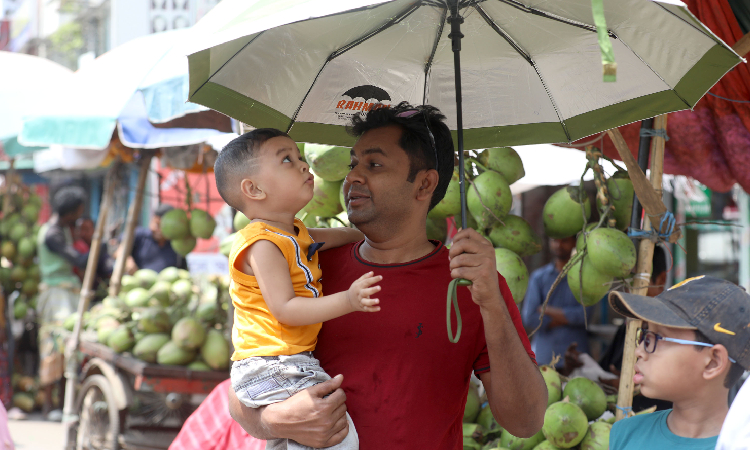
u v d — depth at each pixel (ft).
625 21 6.09
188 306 16.53
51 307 23.03
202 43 4.84
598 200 9.16
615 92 7.00
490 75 7.41
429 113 6.73
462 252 5.58
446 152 6.64
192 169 18.66
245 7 5.16
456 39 6.13
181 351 14.79
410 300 6.23
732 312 6.14
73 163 18.34
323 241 6.97
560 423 8.54
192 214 16.74
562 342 14.83
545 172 14.85
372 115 6.53
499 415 6.18
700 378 6.18
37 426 23.26
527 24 6.66
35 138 13.79
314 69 7.05
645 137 8.95
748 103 10.12
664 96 6.70
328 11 4.50
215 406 10.46
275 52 6.64
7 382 24.21
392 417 5.96
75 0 40.22
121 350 15.46
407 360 6.06
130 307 16.52
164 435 15.47
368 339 6.18
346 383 6.14
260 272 5.76
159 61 12.41
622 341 11.15
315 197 9.80
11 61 20.56
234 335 6.15
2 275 25.85
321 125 7.61
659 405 9.86
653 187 8.73
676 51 6.13
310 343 6.06
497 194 8.89
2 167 33.35
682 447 6.27
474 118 7.84
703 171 11.37
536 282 15.81
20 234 25.96
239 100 6.78
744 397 4.58
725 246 21.95
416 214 6.52
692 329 6.19
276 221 6.10
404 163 6.32
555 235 9.59
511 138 7.91
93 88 14.06
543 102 7.50
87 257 22.76
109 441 15.25
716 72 6.08
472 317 6.23
